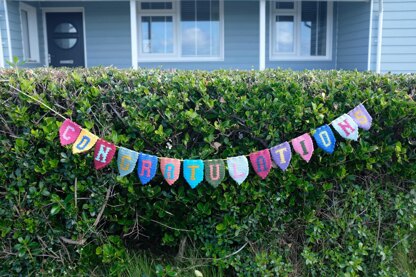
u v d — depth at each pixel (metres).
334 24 9.76
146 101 2.66
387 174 2.96
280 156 2.59
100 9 9.45
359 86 2.95
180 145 2.66
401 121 2.83
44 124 2.59
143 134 2.63
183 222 2.83
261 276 2.71
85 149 2.49
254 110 2.66
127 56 9.59
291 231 2.90
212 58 9.71
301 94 2.74
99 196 2.67
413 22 8.67
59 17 9.55
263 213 2.76
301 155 2.60
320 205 2.86
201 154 2.62
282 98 2.72
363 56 8.95
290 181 2.73
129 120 2.63
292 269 2.77
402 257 2.92
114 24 9.50
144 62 9.64
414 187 2.95
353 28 9.28
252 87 2.81
